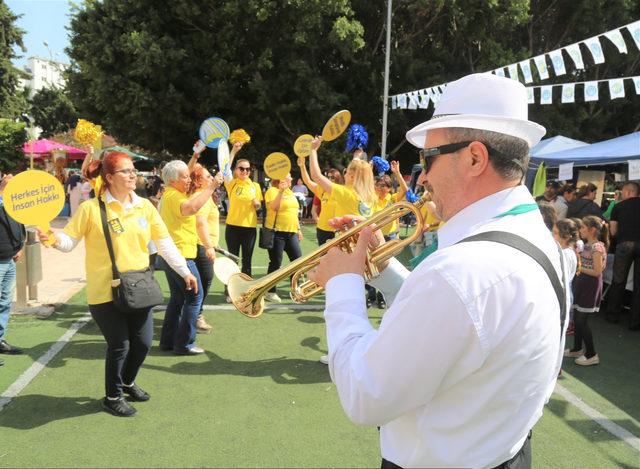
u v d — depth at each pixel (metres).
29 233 5.56
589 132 18.50
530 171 9.40
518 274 0.93
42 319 5.19
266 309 5.75
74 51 16.77
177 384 3.71
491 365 0.93
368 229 1.26
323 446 2.92
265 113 16.08
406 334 0.92
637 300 5.46
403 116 16.67
